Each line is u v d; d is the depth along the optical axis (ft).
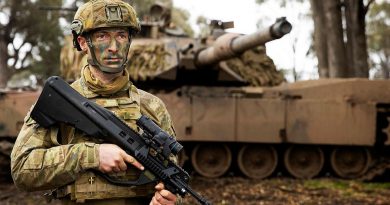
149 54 51.62
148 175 11.78
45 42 135.64
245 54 56.80
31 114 11.84
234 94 52.95
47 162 11.46
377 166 55.57
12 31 132.26
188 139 52.03
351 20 70.90
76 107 11.80
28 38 134.41
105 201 12.03
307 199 42.60
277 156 55.57
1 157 50.37
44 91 11.84
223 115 52.54
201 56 49.67
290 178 55.62
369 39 170.60
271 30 38.45
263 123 53.11
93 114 11.75
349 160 56.29
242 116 52.80
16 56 135.85
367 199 43.19
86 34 12.05
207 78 53.06
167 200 11.81
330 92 54.29
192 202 40.37
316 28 76.59
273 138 53.21
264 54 57.82
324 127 53.93
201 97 52.37
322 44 76.74
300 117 53.62
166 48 51.96
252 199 42.32
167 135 11.81
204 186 48.91
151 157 11.75
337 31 70.90
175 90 52.90
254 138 52.90
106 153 11.46
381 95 54.90
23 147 11.77
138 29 12.43
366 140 54.13
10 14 129.90
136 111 12.39
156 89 53.11
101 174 11.85
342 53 70.74
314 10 76.69
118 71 12.13
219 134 52.39
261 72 56.85
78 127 11.77
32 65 139.54
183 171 11.99
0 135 49.93
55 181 11.56
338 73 70.64
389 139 54.03
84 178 11.87
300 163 56.08
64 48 56.24
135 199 12.26
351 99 54.34
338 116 54.08
